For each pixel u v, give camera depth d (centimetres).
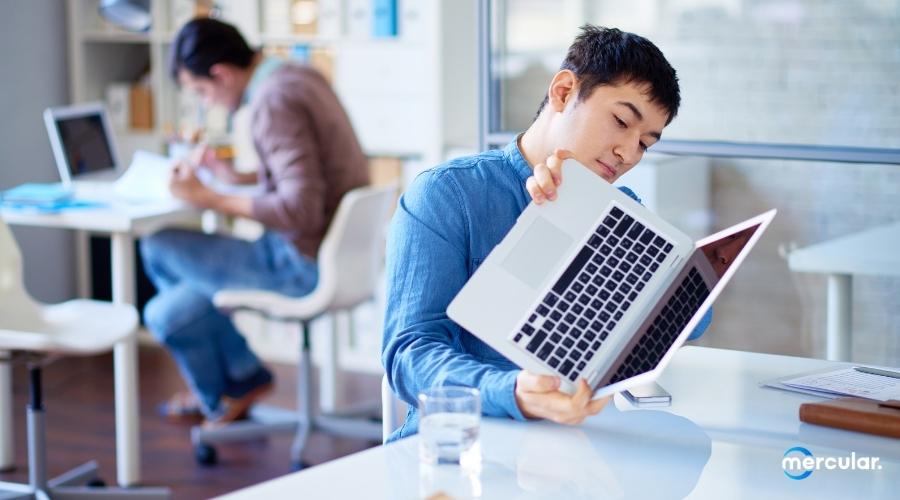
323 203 350
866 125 254
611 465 128
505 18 275
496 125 277
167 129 472
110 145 407
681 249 145
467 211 160
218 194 345
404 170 431
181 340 365
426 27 419
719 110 265
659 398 149
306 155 343
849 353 290
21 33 472
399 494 118
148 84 486
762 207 297
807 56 256
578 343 138
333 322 397
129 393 326
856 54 252
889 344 285
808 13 255
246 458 361
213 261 357
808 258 290
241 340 376
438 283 157
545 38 273
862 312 287
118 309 321
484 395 140
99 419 396
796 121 260
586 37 157
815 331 293
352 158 354
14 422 394
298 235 350
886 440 138
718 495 120
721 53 263
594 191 147
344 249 343
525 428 139
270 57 361
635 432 139
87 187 377
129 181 370
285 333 468
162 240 361
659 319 140
